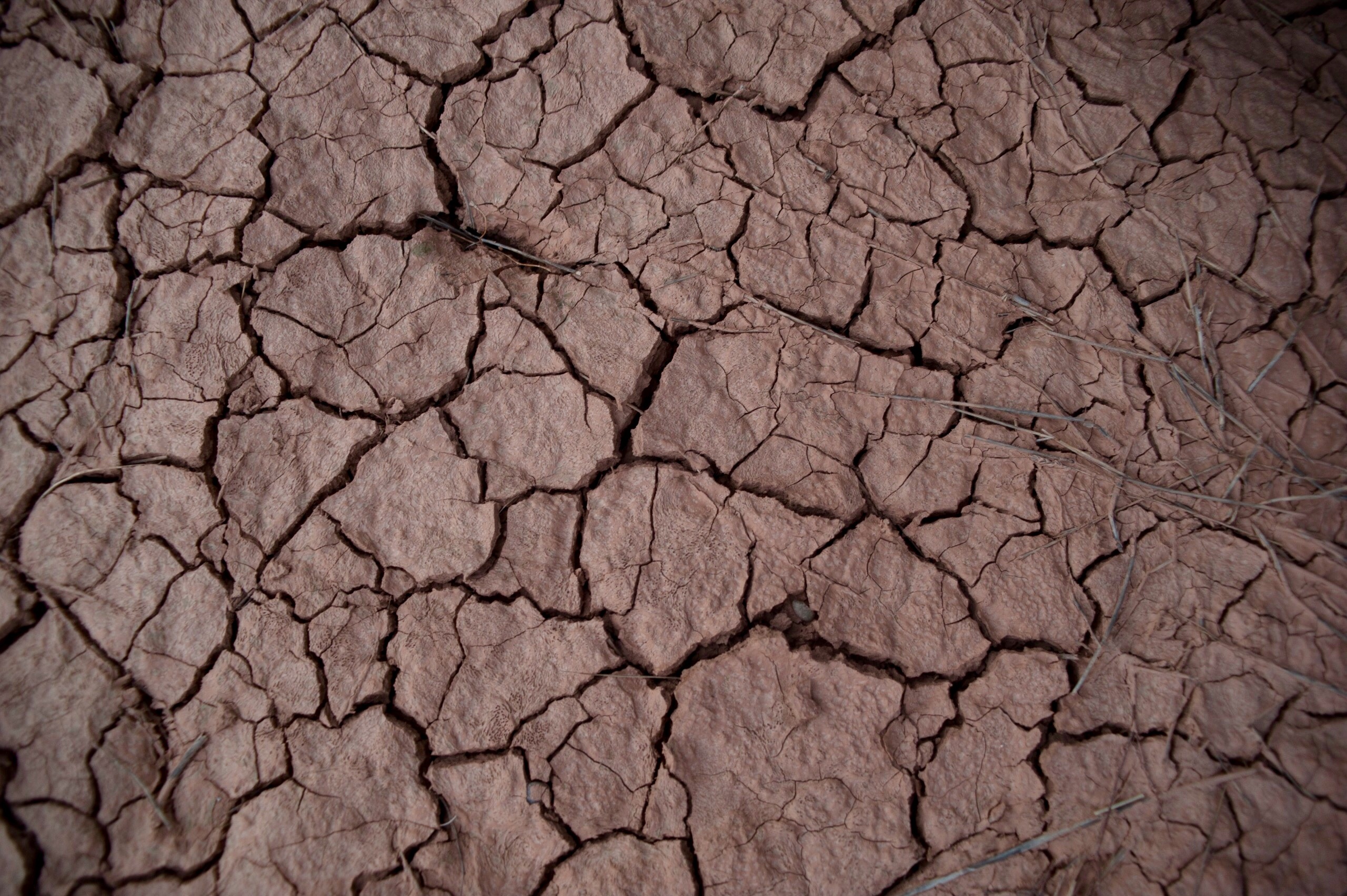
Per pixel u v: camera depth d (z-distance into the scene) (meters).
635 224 0.71
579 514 0.68
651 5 0.72
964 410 0.70
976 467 0.69
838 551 0.68
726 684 0.67
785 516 0.68
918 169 0.71
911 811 0.66
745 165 0.71
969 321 0.70
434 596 0.68
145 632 0.67
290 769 0.66
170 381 0.70
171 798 0.66
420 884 0.65
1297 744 0.66
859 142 0.72
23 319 0.70
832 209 0.71
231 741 0.66
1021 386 0.70
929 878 0.65
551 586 0.68
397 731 0.66
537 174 0.71
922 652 0.67
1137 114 0.72
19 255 0.70
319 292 0.70
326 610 0.68
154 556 0.68
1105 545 0.68
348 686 0.67
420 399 0.69
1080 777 0.66
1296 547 0.68
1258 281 0.70
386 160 0.71
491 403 0.69
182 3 0.71
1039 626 0.67
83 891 0.65
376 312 0.70
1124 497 0.69
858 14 0.72
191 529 0.68
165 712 0.67
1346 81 0.72
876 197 0.71
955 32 0.72
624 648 0.67
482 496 0.69
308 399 0.69
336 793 0.66
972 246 0.71
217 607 0.68
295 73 0.71
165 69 0.71
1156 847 0.65
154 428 0.69
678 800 0.66
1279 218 0.71
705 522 0.68
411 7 0.72
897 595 0.68
